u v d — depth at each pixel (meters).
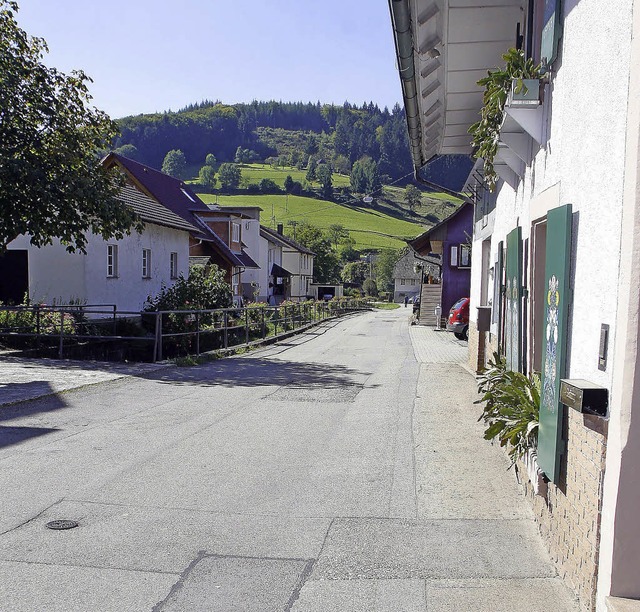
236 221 43.56
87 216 16.78
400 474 6.60
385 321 40.44
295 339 25.39
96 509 5.50
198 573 4.36
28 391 10.76
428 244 38.25
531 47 6.69
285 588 4.15
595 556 3.49
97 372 13.29
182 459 7.06
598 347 3.61
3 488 6.00
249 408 10.11
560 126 4.79
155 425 8.73
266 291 56.28
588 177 3.91
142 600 3.98
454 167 72.75
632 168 3.19
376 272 105.38
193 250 37.38
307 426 8.83
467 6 7.30
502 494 5.96
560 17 4.84
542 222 5.75
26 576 4.28
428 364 16.52
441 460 7.13
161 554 4.64
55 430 8.30
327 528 5.15
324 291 81.31
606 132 3.59
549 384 4.52
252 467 6.80
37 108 16.02
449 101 10.52
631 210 3.18
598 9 3.81
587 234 3.88
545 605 3.88
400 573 4.36
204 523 5.23
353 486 6.21
